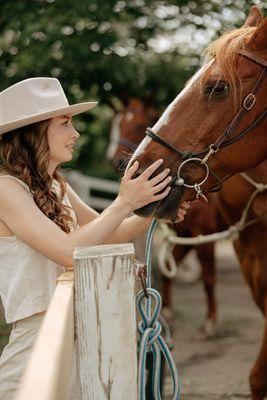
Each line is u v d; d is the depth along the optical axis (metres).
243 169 2.63
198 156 2.52
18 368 2.16
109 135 8.58
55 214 2.24
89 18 5.54
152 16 6.04
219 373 4.89
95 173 9.65
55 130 2.28
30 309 2.14
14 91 2.25
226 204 3.73
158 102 7.38
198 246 6.29
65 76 6.18
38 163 2.23
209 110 2.52
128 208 2.16
